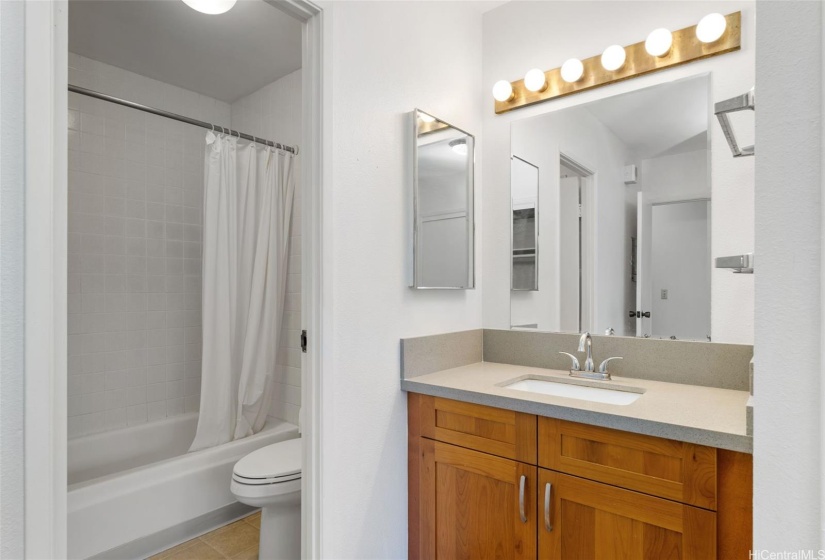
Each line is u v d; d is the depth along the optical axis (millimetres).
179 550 2111
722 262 1142
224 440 2588
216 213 2584
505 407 1516
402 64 1828
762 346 562
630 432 1296
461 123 2146
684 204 1734
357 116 1630
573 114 2018
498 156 2236
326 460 1499
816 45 521
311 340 1518
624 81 1893
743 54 1628
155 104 2926
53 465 931
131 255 2811
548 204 2076
